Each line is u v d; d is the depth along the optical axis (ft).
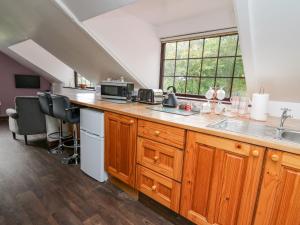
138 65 8.59
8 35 11.29
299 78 4.82
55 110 8.01
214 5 6.22
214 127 4.24
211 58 7.57
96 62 9.43
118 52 7.82
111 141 6.40
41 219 5.03
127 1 4.96
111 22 7.30
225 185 4.02
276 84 5.34
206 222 4.40
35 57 13.87
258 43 4.56
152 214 5.46
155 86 9.52
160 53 9.21
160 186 5.23
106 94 8.52
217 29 6.80
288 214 3.40
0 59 15.79
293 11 3.62
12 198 5.79
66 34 8.11
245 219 3.86
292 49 4.26
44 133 11.00
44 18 7.50
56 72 15.23
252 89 5.89
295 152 3.15
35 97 9.84
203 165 4.29
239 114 5.95
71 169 7.75
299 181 3.23
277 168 3.39
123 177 6.18
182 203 4.78
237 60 6.88
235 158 3.83
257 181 3.63
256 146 3.56
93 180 7.02
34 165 7.94
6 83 16.30
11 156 8.71
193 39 7.84
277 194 3.46
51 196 5.98
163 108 6.79
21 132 9.93
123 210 5.56
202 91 8.02
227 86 7.23
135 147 5.67
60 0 5.99
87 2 5.65
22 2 6.97
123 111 5.82
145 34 8.46
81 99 8.53
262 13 3.92
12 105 16.80
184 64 8.52
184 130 4.49
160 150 5.04
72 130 10.38
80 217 5.18
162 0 6.00
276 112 5.86
